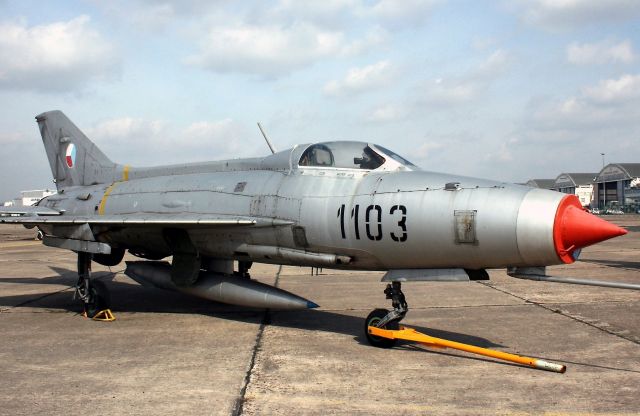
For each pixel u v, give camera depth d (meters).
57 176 13.21
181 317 9.05
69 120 12.98
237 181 8.98
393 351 6.75
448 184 6.64
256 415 4.58
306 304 7.80
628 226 45.25
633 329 7.86
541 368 5.72
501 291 11.67
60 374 5.80
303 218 7.66
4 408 4.77
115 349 6.88
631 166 102.88
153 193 10.04
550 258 5.95
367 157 7.85
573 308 9.55
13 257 21.80
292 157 8.45
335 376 5.68
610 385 5.36
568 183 121.75
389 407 4.76
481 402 4.88
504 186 6.47
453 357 6.46
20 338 7.56
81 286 9.13
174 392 5.18
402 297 7.07
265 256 8.33
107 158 12.25
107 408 4.76
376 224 6.92
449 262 6.64
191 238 8.96
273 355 6.54
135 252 11.01
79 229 9.02
